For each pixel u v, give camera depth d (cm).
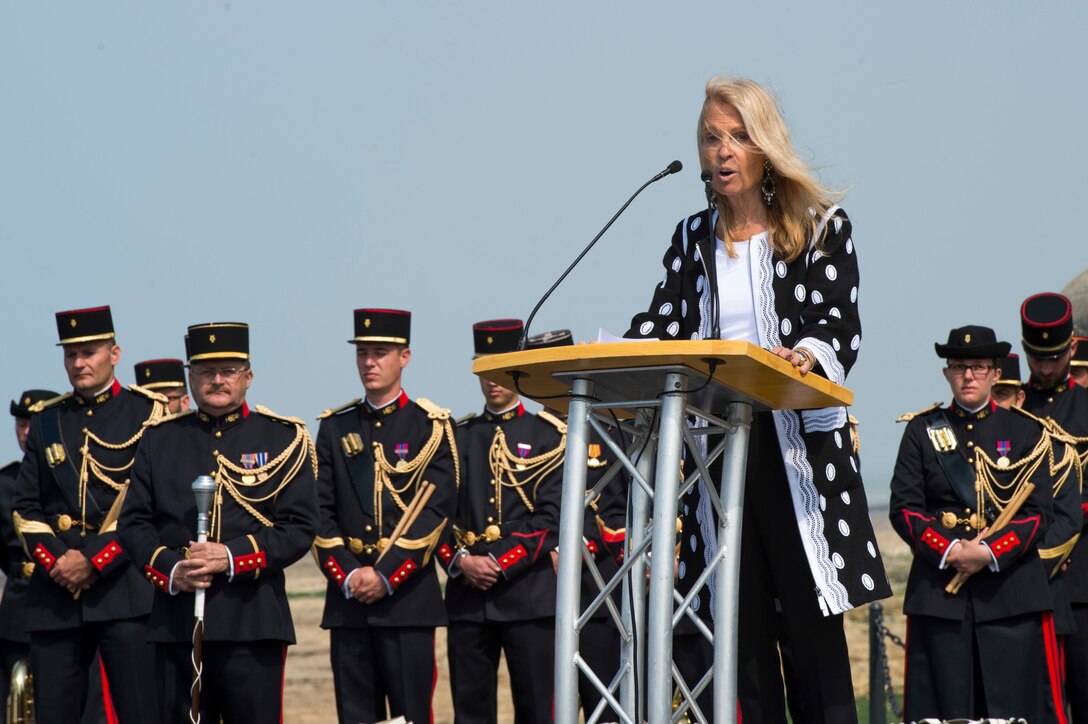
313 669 3334
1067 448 1484
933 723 903
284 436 1332
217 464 1309
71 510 1441
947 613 1390
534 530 1533
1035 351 1589
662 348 645
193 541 1286
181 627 1264
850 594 751
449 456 1535
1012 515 1396
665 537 657
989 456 1423
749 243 780
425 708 1484
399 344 1546
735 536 704
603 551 1521
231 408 1334
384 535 1501
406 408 1553
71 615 1420
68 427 1468
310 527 1306
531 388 748
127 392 1502
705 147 771
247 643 1266
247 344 1348
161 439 1328
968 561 1377
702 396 711
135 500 1314
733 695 692
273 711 1278
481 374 717
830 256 775
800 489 761
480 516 1555
